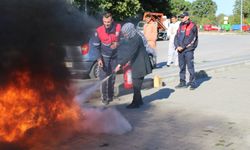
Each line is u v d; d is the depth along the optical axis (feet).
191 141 18.56
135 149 17.47
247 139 18.88
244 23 212.02
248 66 47.73
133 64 25.03
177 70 43.65
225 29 194.49
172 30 47.06
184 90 31.60
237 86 33.40
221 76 39.45
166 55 63.21
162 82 33.63
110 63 26.12
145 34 45.09
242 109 24.88
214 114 23.58
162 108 25.26
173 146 17.87
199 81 36.24
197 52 69.36
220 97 28.76
